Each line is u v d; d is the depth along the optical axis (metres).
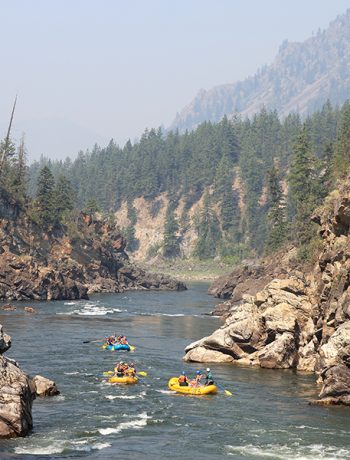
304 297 65.94
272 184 153.25
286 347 62.16
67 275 148.50
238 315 67.38
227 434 40.12
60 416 42.84
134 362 62.91
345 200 61.34
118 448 36.97
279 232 149.12
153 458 35.56
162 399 48.59
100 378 54.97
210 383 51.34
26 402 39.91
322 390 49.25
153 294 159.00
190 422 42.59
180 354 68.56
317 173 148.12
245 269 149.88
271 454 36.53
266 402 48.28
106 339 72.44
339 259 61.53
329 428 41.62
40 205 159.62
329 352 53.81
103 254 169.88
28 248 144.50
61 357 64.12
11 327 84.38
